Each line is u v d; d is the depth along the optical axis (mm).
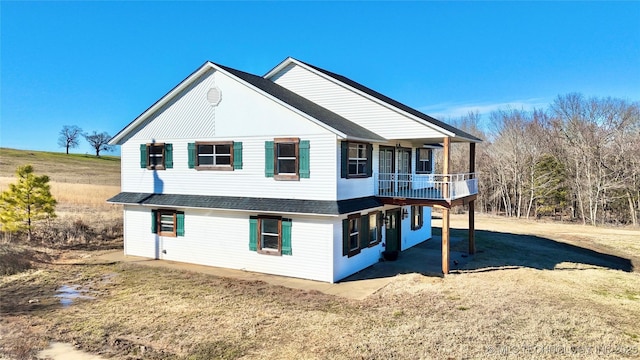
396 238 20797
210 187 17641
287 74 20172
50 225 22922
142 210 19281
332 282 14953
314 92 19453
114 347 9141
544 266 18219
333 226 15023
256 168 16562
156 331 10039
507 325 10422
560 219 41875
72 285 14227
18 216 20391
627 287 14805
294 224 15742
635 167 38062
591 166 41094
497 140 49469
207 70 17453
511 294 13297
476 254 20547
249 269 16750
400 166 20766
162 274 15938
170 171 18609
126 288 13867
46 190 21188
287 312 11445
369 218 17797
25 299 12609
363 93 18203
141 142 19391
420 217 23969
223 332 9953
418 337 9586
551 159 42531
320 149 15203
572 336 9766
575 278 15930
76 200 31094
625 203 39688
